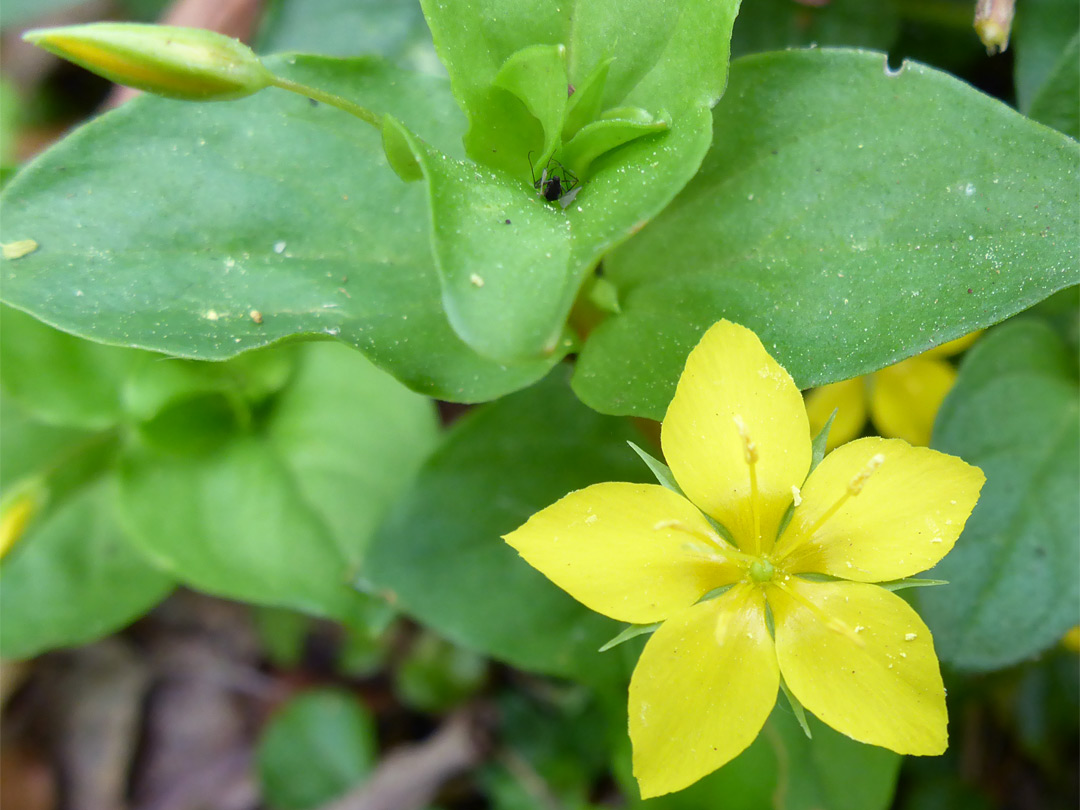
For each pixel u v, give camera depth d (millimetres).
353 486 58
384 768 70
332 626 78
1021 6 56
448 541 54
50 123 80
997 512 51
